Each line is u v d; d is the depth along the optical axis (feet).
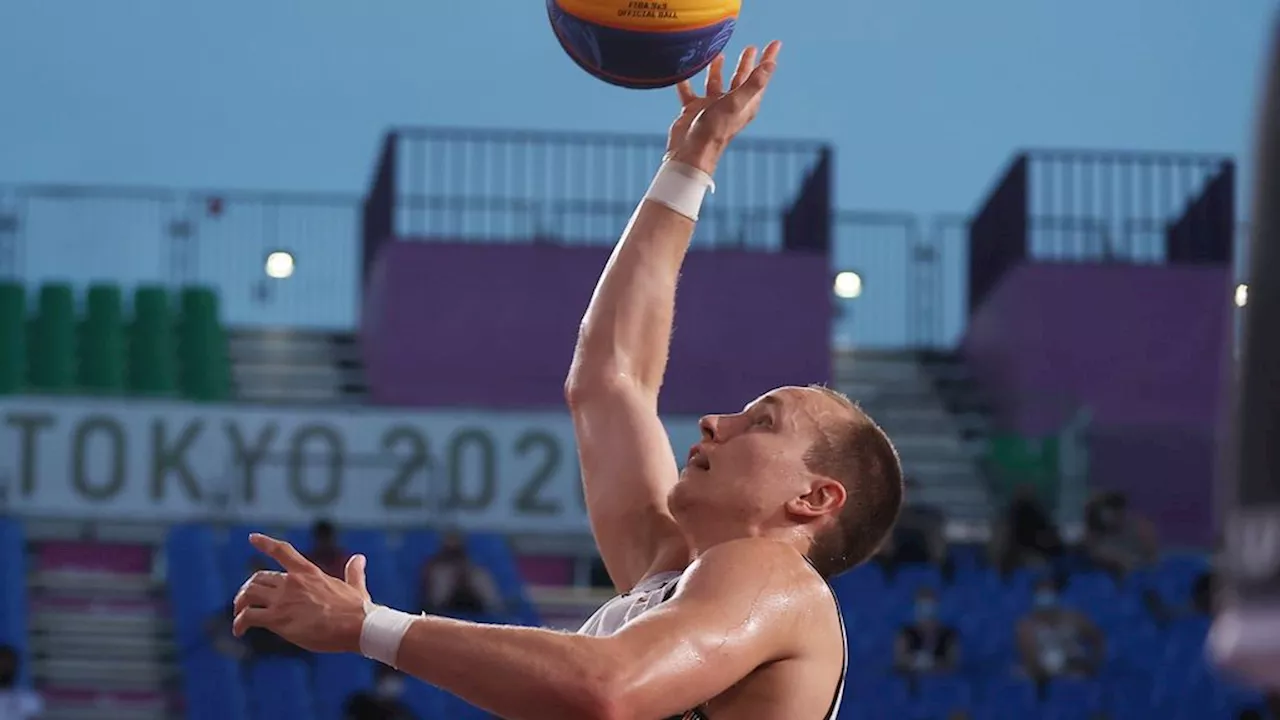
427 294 83.66
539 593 73.36
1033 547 72.28
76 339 83.92
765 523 13.98
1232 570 5.03
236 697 62.59
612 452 16.24
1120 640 68.64
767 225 89.56
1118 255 90.22
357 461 74.18
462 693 11.83
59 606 70.44
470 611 65.41
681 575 13.62
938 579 71.61
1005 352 85.97
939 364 89.66
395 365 83.20
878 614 68.54
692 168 17.22
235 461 73.67
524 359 83.76
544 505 74.79
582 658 11.79
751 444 14.15
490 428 75.05
